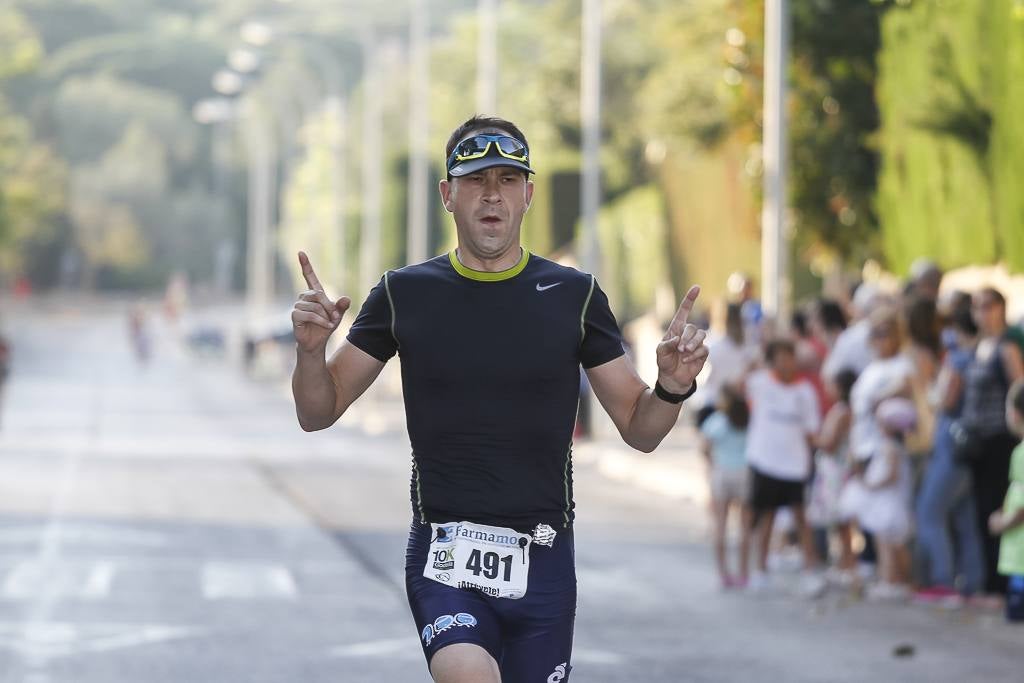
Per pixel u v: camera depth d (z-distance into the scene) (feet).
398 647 105.70
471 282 55.67
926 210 205.36
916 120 201.46
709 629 114.42
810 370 149.07
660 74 407.03
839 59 240.12
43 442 297.33
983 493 123.34
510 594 55.47
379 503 200.34
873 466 127.24
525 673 55.83
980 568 124.16
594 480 240.53
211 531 168.25
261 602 123.44
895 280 229.04
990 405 122.01
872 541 138.62
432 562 55.77
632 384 56.34
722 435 134.41
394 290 55.83
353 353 56.24
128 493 207.10
